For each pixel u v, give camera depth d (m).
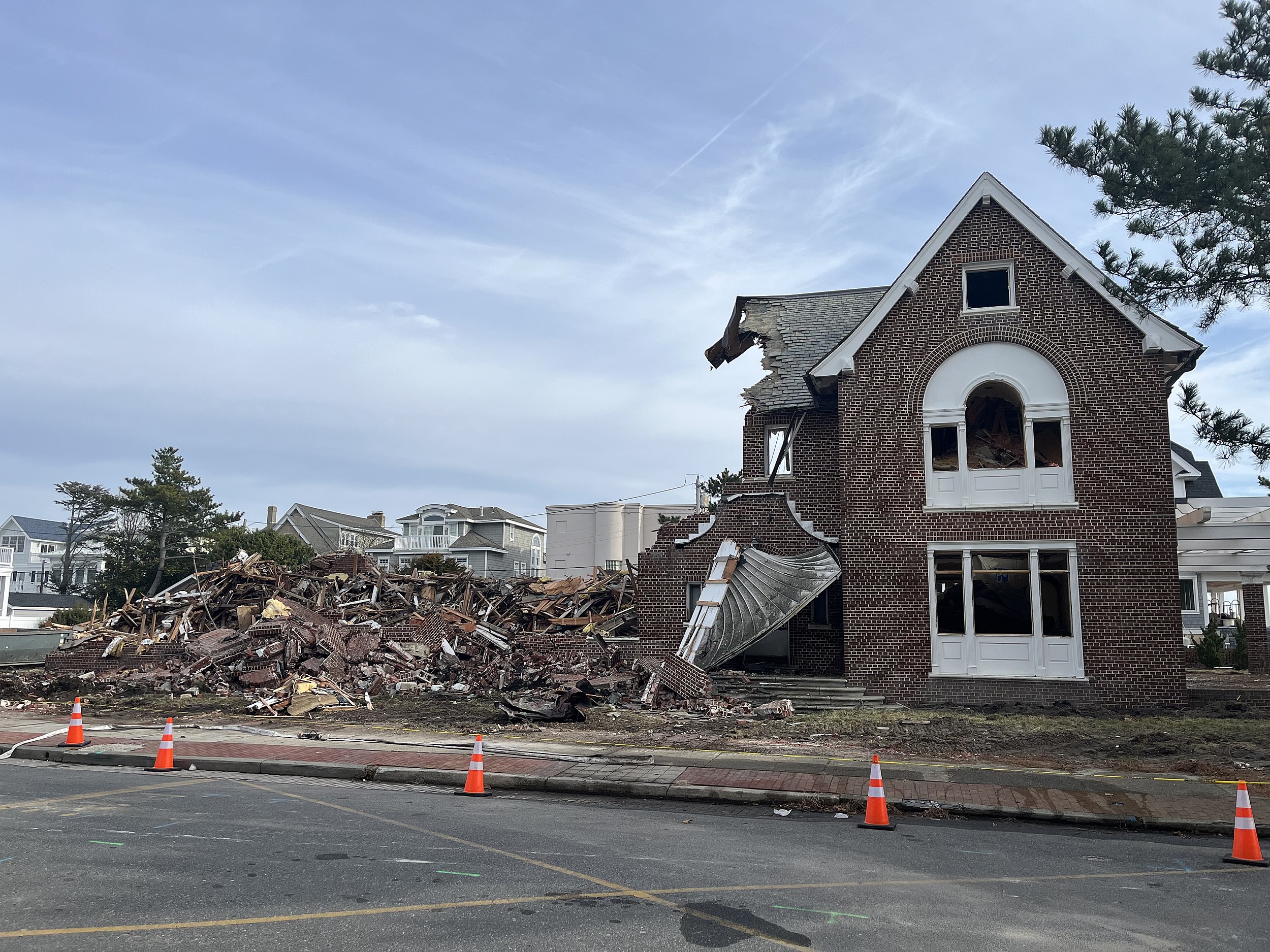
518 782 11.47
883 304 21.23
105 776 11.81
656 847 8.29
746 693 20.11
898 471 20.69
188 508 66.06
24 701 21.02
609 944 5.65
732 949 5.60
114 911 6.13
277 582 29.83
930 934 5.99
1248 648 25.42
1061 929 6.18
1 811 9.35
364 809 9.77
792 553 23.22
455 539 69.50
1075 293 20.03
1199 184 13.75
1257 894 7.20
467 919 6.07
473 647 24.75
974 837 9.14
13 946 5.43
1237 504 36.00
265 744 14.02
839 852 8.30
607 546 61.88
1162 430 19.16
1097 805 10.22
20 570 83.62
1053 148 14.54
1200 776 12.01
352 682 22.48
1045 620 20.88
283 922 5.95
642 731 15.98
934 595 20.14
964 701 19.58
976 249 20.81
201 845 7.95
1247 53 13.94
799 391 24.08
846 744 14.59
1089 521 19.38
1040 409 20.02
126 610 29.61
